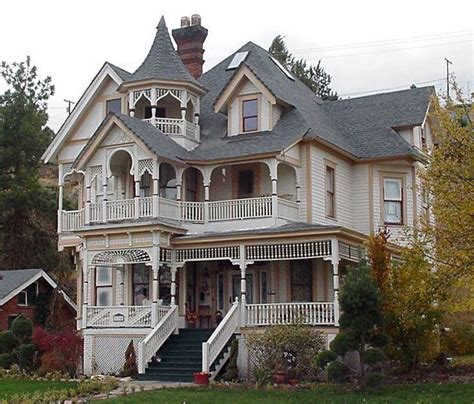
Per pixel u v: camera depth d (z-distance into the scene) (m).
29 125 51.72
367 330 21.28
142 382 24.88
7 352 30.06
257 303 29.70
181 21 38.19
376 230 32.22
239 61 36.44
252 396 20.00
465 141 21.34
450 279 21.89
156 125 31.52
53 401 19.56
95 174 30.20
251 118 31.31
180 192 29.92
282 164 29.75
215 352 25.66
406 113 34.25
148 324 27.89
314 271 29.22
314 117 32.66
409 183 32.97
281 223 28.64
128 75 33.94
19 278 42.31
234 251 27.72
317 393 20.48
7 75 53.47
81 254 32.41
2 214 50.50
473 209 20.64
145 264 28.92
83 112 34.25
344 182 32.44
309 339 24.70
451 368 24.91
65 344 28.50
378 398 19.08
